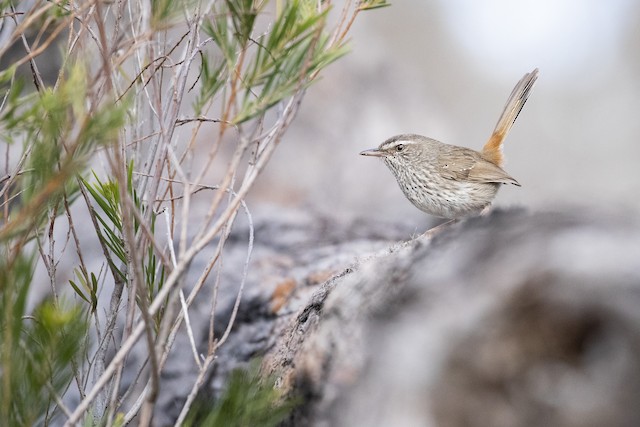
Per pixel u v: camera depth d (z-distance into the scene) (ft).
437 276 17.75
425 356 16.71
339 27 19.56
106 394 22.71
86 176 25.14
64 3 20.36
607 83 99.50
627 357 15.05
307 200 50.26
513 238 17.46
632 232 16.80
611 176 79.46
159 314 22.26
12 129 17.08
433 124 61.00
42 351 16.81
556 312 15.66
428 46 98.02
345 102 57.16
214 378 29.55
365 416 17.34
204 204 45.80
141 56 24.50
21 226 17.52
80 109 15.90
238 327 31.19
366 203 51.93
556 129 94.22
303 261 35.37
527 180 79.15
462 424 16.06
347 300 19.49
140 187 23.52
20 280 16.90
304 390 19.27
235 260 36.22
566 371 15.48
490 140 43.57
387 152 41.86
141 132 24.50
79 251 22.45
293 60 17.99
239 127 18.54
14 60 36.42
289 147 52.65
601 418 15.11
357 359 18.31
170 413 29.89
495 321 16.16
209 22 17.76
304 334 22.18
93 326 33.35
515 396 15.78
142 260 21.02
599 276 15.60
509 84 98.53
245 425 17.95
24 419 16.90
